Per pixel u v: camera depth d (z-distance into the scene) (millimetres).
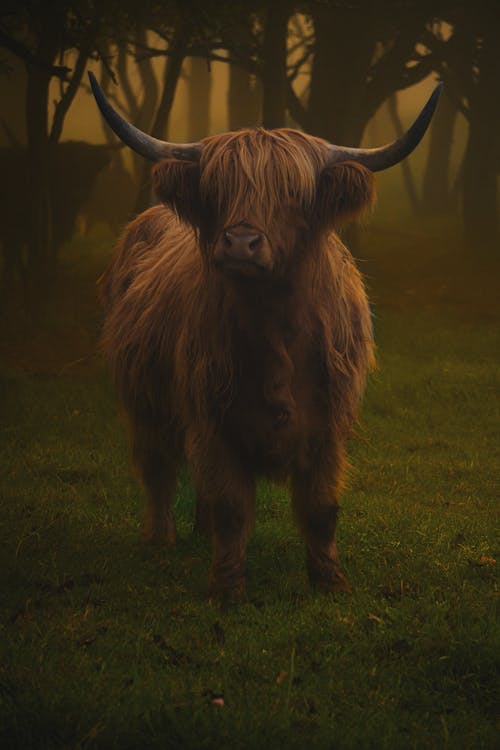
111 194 33344
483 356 19234
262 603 8227
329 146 7750
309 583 8695
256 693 6602
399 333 21109
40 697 6305
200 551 9812
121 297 10500
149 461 10031
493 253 30453
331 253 8242
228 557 8375
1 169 24766
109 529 10469
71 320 21812
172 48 24375
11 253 23016
